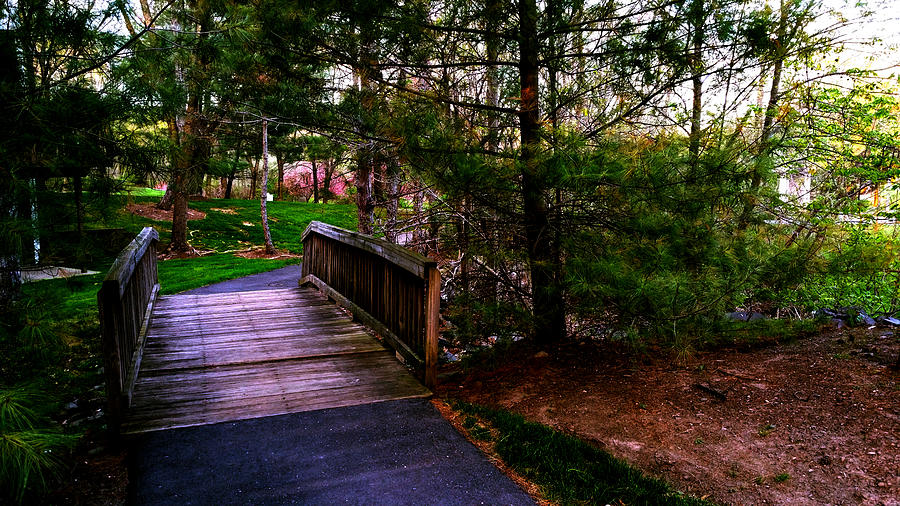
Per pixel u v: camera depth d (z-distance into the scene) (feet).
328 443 9.75
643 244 12.41
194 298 24.26
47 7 9.63
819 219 15.83
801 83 22.86
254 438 9.91
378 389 12.70
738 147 12.41
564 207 14.57
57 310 9.18
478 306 14.98
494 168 12.95
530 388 13.43
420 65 14.97
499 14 13.85
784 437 9.71
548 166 12.04
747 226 13.42
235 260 48.70
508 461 9.12
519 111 15.14
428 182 13.92
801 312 20.13
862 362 12.79
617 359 14.87
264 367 14.25
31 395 7.68
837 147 25.25
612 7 13.65
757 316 20.76
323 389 12.63
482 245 16.14
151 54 11.32
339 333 17.84
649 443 10.02
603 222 14.17
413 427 10.58
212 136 42.57
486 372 15.42
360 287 19.66
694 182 12.17
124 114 11.07
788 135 17.22
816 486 8.13
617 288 11.98
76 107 9.82
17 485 6.73
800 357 13.82
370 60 14.96
